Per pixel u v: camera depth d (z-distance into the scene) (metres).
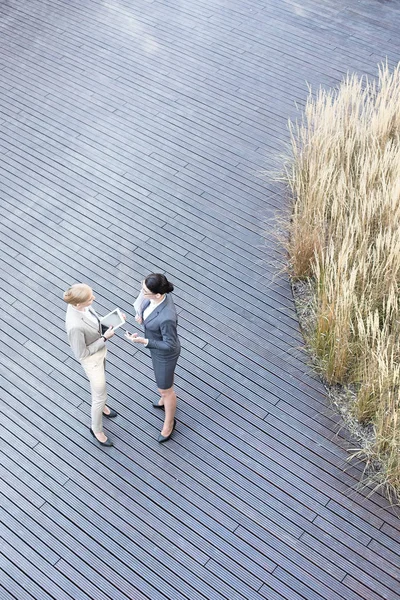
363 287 4.69
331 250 4.74
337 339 4.46
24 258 5.60
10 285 5.43
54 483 4.35
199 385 4.76
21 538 4.12
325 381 4.74
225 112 6.65
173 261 5.49
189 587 3.90
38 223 5.85
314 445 4.44
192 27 7.61
